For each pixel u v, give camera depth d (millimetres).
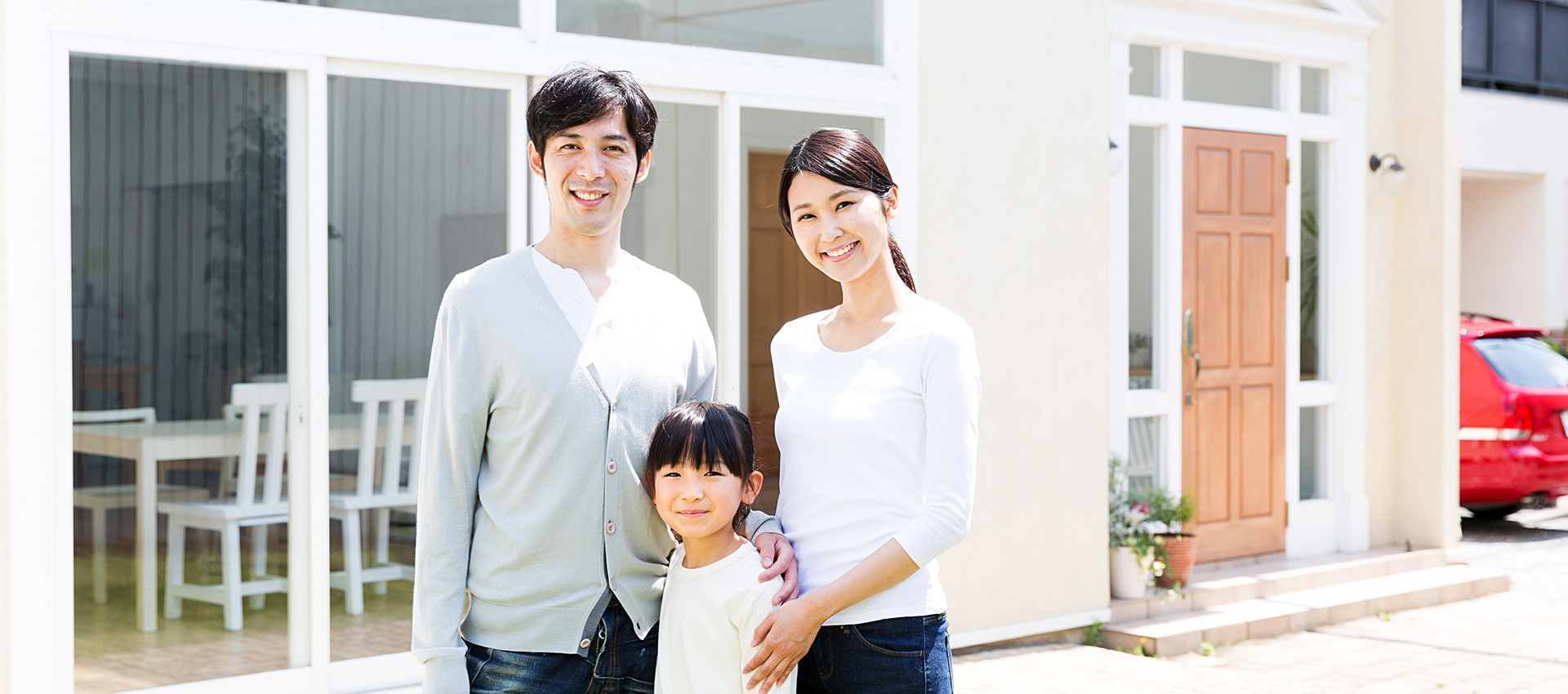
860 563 2188
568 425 2199
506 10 4043
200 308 3604
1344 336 6793
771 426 4414
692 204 4363
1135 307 6109
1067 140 5207
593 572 2236
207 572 3623
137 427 3512
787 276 4559
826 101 4617
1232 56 6414
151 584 3541
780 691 2197
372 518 3895
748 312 4457
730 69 4402
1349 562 6461
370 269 3859
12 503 3312
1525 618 5965
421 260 3943
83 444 3428
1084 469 5285
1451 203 6797
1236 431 6395
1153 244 6184
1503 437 7883
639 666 2328
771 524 2355
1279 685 4773
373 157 3848
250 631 3691
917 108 4781
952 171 4883
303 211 3740
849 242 2281
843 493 2248
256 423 3699
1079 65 5238
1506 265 12797
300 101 3725
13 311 3307
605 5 4230
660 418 2320
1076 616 5270
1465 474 8047
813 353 2387
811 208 2295
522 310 2225
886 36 4781
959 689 4598
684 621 2268
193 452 3604
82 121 3404
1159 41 6090
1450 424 6832
